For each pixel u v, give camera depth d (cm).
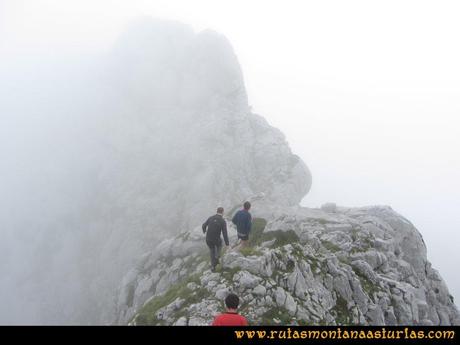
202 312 1263
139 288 3334
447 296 2425
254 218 2786
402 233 2648
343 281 1580
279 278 1423
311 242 1788
